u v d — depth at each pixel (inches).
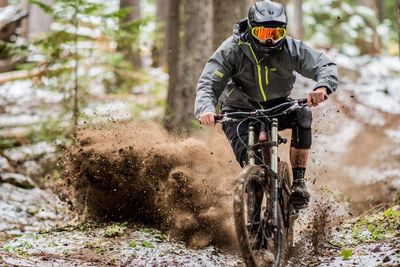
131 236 399.9
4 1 1320.1
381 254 338.0
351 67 1051.9
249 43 315.3
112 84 897.5
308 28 1451.8
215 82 319.3
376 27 1238.9
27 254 352.2
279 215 302.7
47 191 647.8
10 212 548.7
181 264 340.2
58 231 421.4
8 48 662.5
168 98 695.7
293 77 330.6
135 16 1015.6
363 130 823.7
